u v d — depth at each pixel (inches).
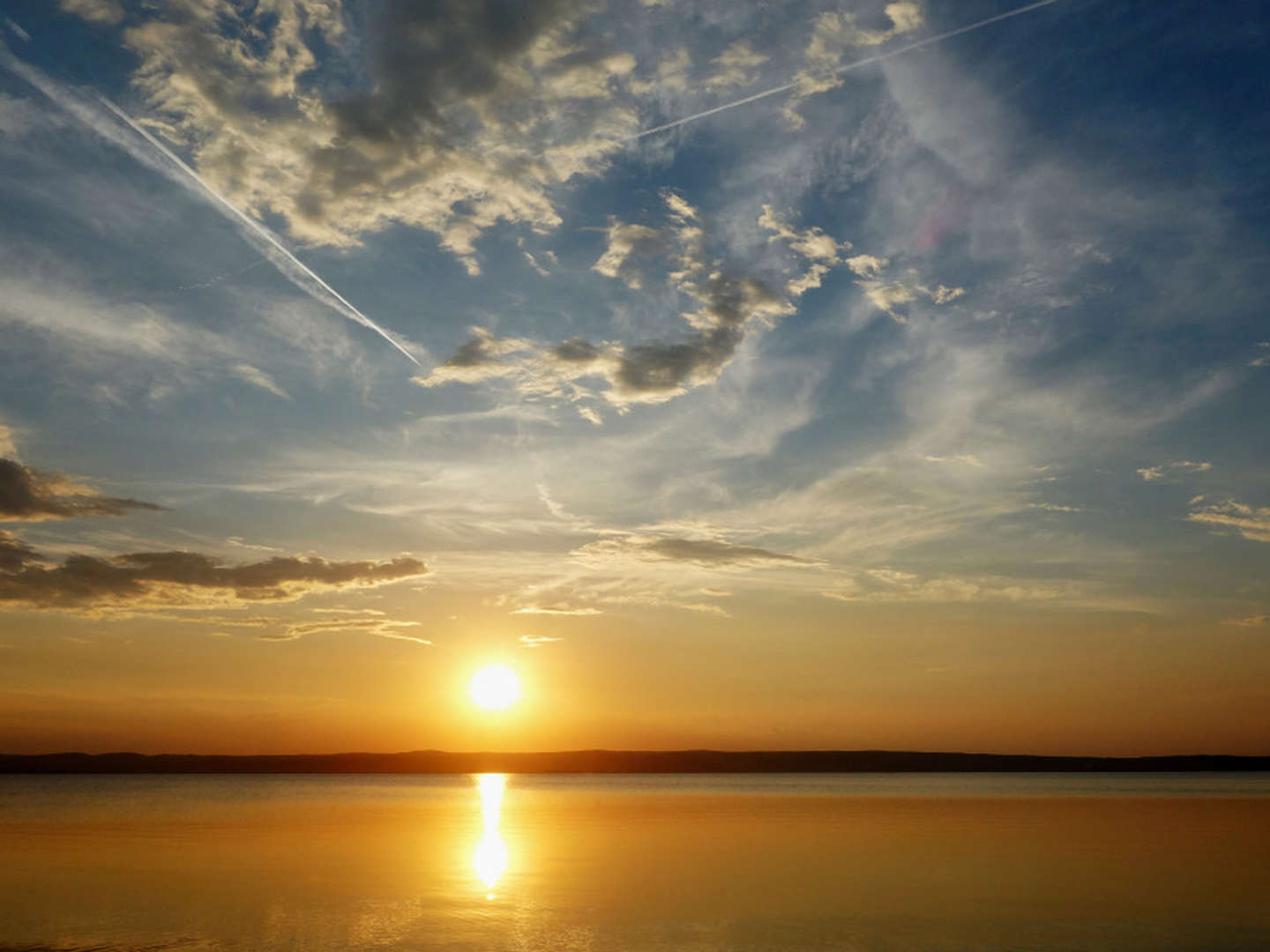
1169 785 7613.2
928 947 1043.9
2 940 1096.8
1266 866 1712.6
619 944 1061.1
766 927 1147.9
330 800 5000.0
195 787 7775.6
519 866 1784.0
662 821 3083.2
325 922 1194.0
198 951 1032.2
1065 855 1905.8
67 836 2511.1
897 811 3599.9
